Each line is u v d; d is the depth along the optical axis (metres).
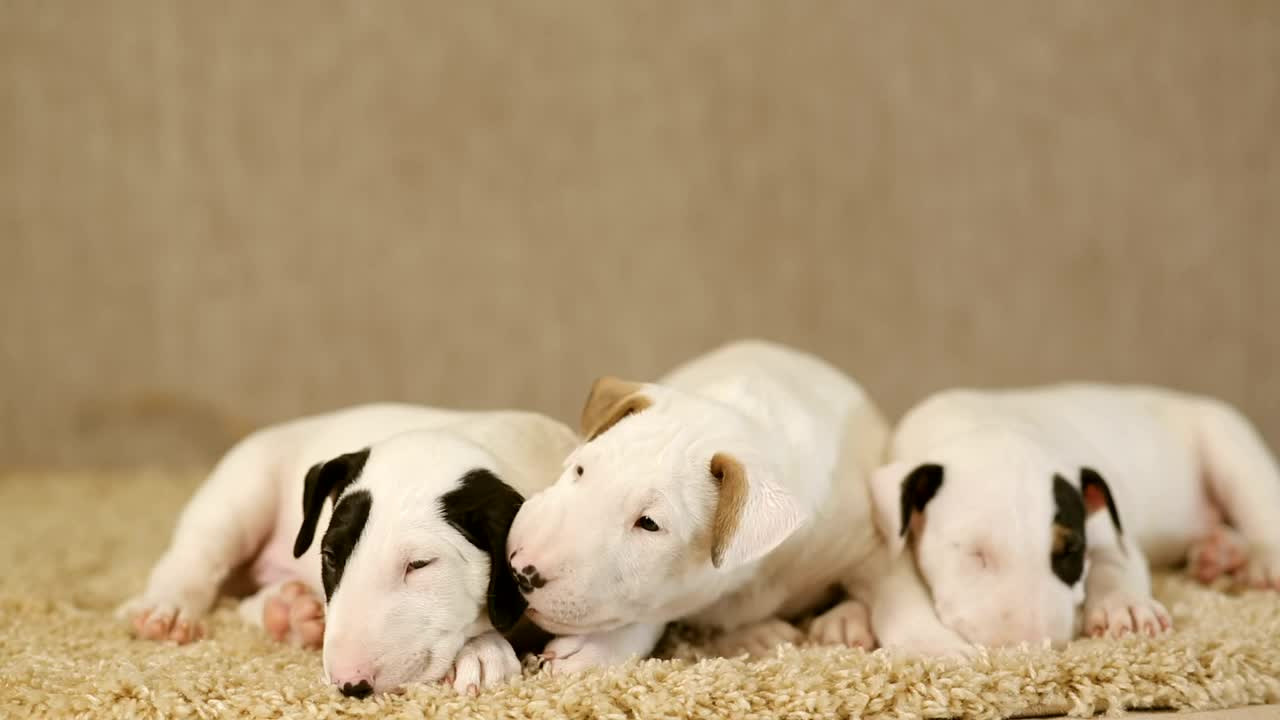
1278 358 1.80
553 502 0.85
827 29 1.77
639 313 1.79
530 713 0.82
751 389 0.96
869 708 0.84
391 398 1.79
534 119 1.78
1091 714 0.85
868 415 1.06
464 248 1.78
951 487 0.96
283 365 1.79
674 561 0.85
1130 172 1.80
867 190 1.78
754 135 1.78
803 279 1.79
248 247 1.78
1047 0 1.78
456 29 1.77
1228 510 1.15
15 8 1.75
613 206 1.79
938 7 1.78
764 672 0.85
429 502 0.84
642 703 0.82
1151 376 1.81
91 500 1.43
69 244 1.77
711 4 1.77
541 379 1.80
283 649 0.94
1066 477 0.96
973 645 0.91
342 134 1.77
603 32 1.77
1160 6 1.79
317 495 0.88
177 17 1.76
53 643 0.95
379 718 0.81
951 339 1.79
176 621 0.97
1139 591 0.98
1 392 1.78
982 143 1.79
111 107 1.76
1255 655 0.90
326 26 1.76
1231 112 1.79
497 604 0.84
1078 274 1.80
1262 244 1.80
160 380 1.79
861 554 0.97
